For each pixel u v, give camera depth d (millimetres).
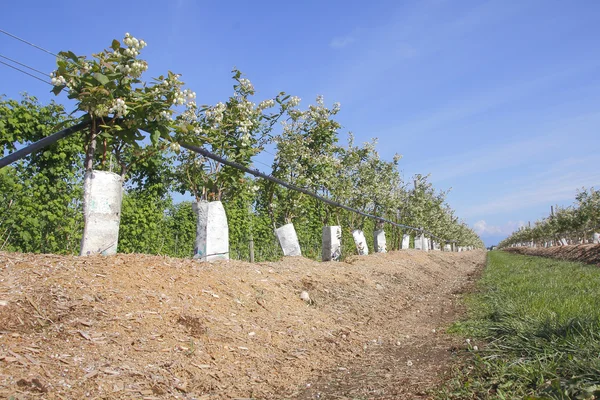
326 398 3988
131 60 4727
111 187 5918
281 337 5461
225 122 8492
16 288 4227
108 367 3590
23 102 7551
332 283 8875
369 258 14258
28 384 3031
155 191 9469
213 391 3836
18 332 3686
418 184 24891
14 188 7188
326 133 12188
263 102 9758
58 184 7777
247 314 5758
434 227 32812
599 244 22734
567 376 3691
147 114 5008
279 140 11758
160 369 3832
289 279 7984
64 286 4512
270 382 4297
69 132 4758
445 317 8414
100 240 5832
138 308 4676
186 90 5180
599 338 4410
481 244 126625
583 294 8039
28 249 7574
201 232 7883
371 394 3994
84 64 4680
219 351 4531
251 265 8070
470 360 4723
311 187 12133
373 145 16234
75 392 3162
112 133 5270
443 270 20578
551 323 5230
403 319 8188
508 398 3457
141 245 9305
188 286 5688
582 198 33594
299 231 15812
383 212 18516
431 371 4582
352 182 15625
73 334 3883
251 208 14227
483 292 11531
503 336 5516
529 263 23141
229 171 8133
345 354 5531
